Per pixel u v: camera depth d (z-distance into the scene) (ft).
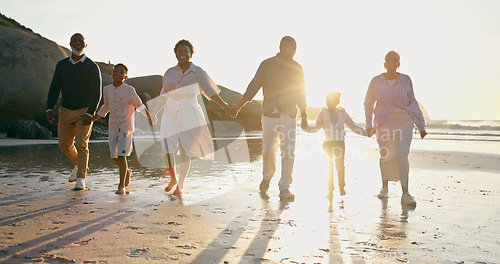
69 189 16.89
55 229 10.35
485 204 14.40
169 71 16.51
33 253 8.38
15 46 75.97
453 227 11.05
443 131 114.73
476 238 9.94
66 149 18.02
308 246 9.15
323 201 14.87
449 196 16.15
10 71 73.77
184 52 16.12
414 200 14.64
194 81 16.37
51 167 24.94
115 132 16.42
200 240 9.51
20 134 61.11
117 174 22.08
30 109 74.49
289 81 16.67
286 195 15.39
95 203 13.93
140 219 11.58
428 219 11.99
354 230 10.64
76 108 17.11
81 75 16.97
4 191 16.20
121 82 16.61
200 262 7.95
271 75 16.70
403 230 10.68
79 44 16.87
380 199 15.39
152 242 9.28
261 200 14.92
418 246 9.23
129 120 16.55
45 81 76.64
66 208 13.01
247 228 10.71
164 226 10.80
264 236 9.95
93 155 34.22
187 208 13.25
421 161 31.91
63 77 17.10
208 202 14.38
